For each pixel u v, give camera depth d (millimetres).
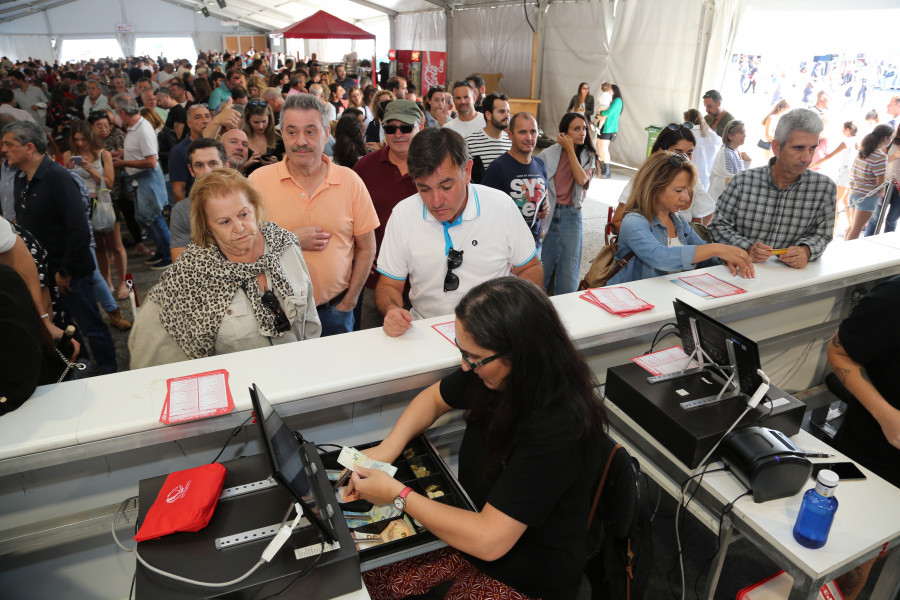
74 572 1525
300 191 2379
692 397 1735
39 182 2912
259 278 1756
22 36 26078
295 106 2211
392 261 2105
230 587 1061
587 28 9477
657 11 8039
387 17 16641
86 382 1517
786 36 6332
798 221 2598
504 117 3930
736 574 2145
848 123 5648
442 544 1430
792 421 1723
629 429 1811
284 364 1633
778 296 2264
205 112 4312
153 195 4953
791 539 1409
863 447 1891
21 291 1403
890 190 5199
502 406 1212
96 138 4164
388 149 2977
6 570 1462
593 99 8961
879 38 5398
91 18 26844
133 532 1526
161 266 5156
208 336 1685
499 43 11789
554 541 1273
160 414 1376
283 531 1109
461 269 2072
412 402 1577
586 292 2182
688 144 3492
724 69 7195
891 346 1715
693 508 1617
